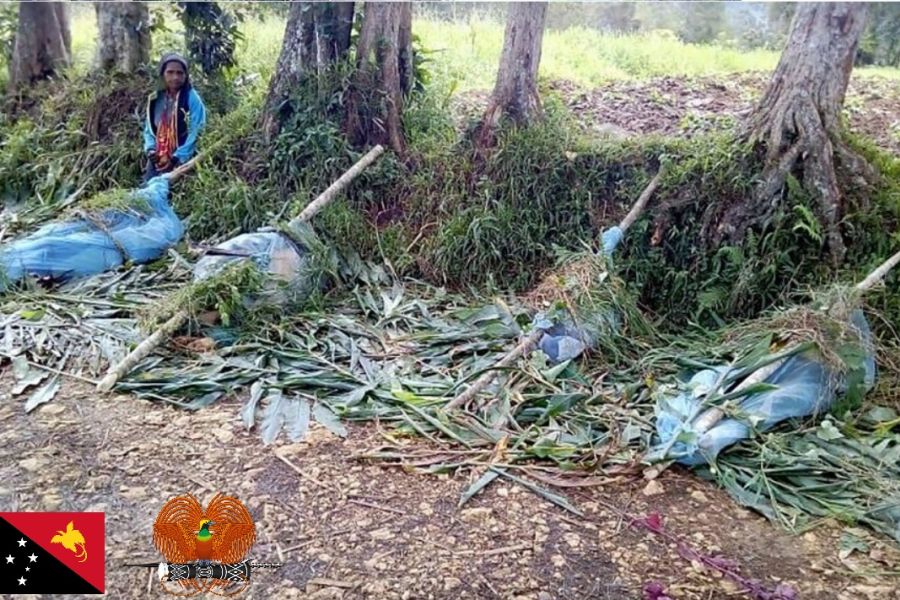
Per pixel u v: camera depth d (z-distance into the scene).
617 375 3.65
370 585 2.28
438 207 5.00
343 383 3.39
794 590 2.32
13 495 2.58
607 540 2.52
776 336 3.47
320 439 3.01
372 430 3.11
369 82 5.29
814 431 3.15
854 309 3.51
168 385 3.29
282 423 3.10
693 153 4.65
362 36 5.29
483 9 8.54
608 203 4.83
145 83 6.09
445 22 8.10
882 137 5.20
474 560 2.40
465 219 4.85
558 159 4.87
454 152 5.11
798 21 4.30
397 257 4.89
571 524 2.59
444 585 2.29
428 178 5.09
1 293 4.05
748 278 4.21
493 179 4.91
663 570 2.39
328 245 4.68
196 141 5.56
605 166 4.85
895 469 2.92
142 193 4.93
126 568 2.29
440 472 2.83
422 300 4.50
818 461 2.92
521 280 4.71
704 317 4.33
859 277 4.08
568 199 4.84
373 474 2.82
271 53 7.03
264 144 5.36
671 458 2.93
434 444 3.01
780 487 2.83
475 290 4.69
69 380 3.34
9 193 5.85
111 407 3.16
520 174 4.86
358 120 5.29
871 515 2.67
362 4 5.68
